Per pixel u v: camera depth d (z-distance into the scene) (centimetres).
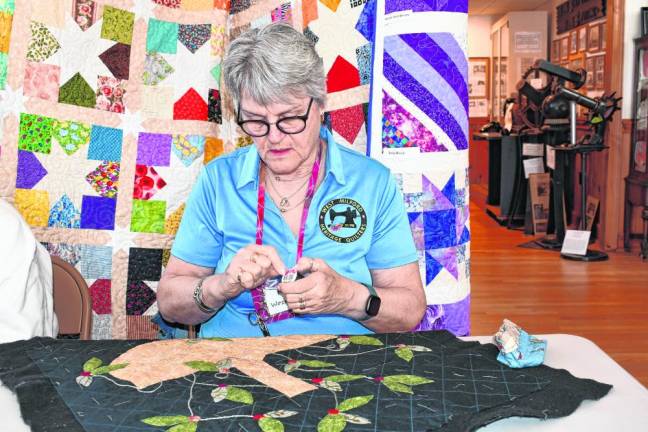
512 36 957
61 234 206
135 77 215
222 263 155
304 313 135
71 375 106
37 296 144
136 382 103
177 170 218
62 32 202
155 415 92
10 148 196
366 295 137
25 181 199
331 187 152
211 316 153
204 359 113
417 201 197
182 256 155
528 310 418
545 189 663
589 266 534
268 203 152
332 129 210
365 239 151
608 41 587
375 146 198
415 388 100
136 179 215
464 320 208
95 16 207
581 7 766
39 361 112
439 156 197
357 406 94
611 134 580
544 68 591
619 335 368
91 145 209
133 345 120
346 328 148
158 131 217
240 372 107
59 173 204
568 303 431
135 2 214
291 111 136
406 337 124
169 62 218
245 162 154
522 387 101
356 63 206
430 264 200
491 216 795
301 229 150
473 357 113
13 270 140
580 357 117
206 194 156
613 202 583
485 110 1115
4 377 105
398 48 192
